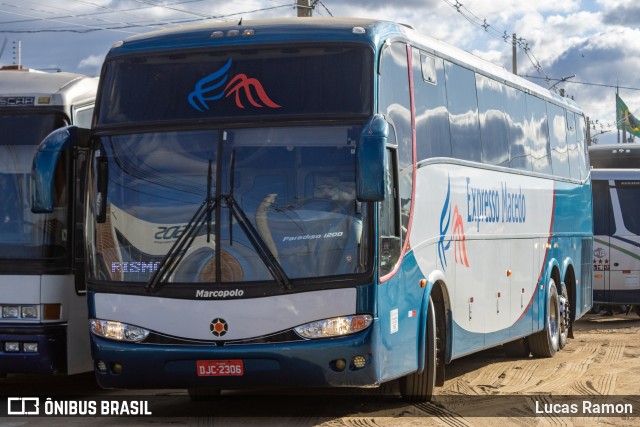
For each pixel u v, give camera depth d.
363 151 10.20
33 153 12.94
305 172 10.72
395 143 11.34
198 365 10.70
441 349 13.20
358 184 10.22
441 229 13.07
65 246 12.81
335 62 10.96
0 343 12.67
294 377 10.60
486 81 15.53
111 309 11.02
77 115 13.24
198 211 10.81
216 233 10.73
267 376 10.62
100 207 11.17
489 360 17.91
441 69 13.53
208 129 10.95
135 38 11.64
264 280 10.62
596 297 27.41
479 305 14.66
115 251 11.05
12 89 13.14
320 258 10.61
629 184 27.25
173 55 11.29
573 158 21.03
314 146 10.75
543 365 17.00
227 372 10.65
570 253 20.41
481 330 14.73
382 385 14.04
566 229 20.12
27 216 12.80
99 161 11.22
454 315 13.52
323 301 10.55
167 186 10.95
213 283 10.70
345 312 10.55
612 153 28.88
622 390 13.85
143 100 11.23
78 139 11.60
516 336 16.56
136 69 11.35
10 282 12.72
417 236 12.12
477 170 14.76
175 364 10.77
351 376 10.59
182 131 11.02
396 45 11.80
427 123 12.76
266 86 10.97
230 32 11.27
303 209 10.67
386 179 10.48
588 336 22.58
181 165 10.95
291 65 11.01
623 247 27.17
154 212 10.95
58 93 13.06
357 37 11.05
